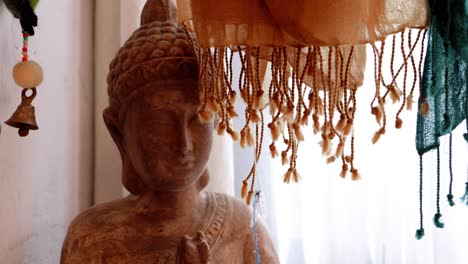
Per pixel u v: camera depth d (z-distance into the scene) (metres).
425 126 0.94
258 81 0.88
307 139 1.43
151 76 0.96
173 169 0.96
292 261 1.44
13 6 1.01
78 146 1.34
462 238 1.36
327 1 0.81
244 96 0.88
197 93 0.97
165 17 1.05
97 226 1.01
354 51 0.94
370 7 0.86
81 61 1.36
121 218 1.02
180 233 1.01
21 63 1.02
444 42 0.90
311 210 1.44
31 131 1.16
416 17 0.89
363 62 0.95
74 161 1.32
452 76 0.94
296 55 0.92
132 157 1.00
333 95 0.91
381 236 1.39
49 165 1.22
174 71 0.96
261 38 0.85
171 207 1.02
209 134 1.00
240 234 1.04
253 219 1.00
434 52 0.91
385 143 1.38
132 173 1.04
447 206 1.33
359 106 1.38
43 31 1.20
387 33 0.88
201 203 1.06
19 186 1.11
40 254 1.19
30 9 1.02
